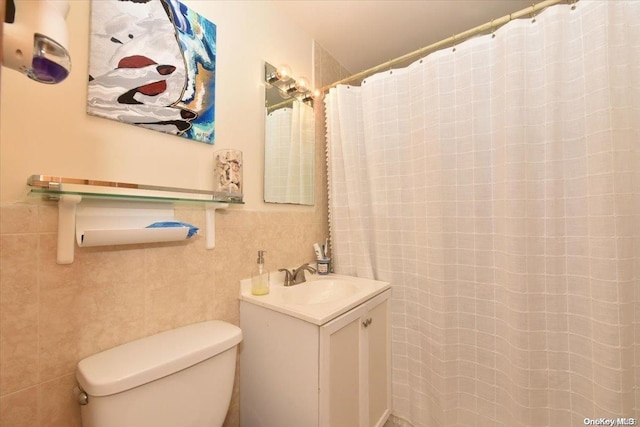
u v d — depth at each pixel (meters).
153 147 0.95
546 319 1.08
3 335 0.67
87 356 0.79
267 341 1.09
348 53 1.87
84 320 0.79
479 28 1.22
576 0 1.05
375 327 1.31
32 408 0.71
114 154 0.86
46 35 0.45
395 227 1.47
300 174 1.57
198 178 1.08
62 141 0.76
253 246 1.27
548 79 1.06
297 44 1.58
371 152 1.52
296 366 1.00
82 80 0.80
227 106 1.18
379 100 1.51
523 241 1.09
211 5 1.13
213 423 0.89
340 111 1.58
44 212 0.73
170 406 0.78
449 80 1.29
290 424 1.02
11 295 0.68
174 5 1.00
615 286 0.93
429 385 1.34
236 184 1.10
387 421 1.45
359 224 1.55
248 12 1.29
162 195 0.96
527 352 1.08
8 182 0.68
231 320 1.17
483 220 1.23
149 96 0.93
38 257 0.72
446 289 1.29
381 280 1.50
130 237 0.81
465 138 1.26
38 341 0.72
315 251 1.64
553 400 1.07
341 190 1.61
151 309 0.93
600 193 0.96
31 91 0.72
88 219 0.80
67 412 0.76
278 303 1.08
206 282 1.08
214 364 0.89
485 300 1.23
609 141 0.94
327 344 0.96
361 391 1.18
